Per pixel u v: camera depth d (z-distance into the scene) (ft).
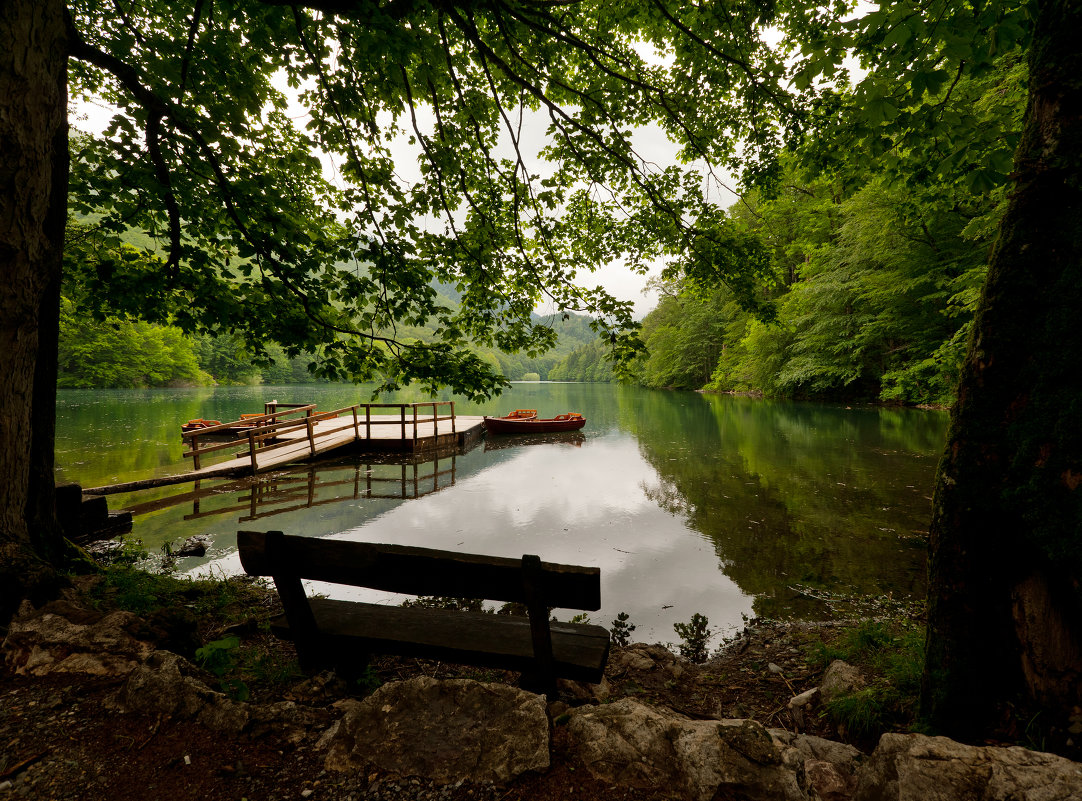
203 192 15.89
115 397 113.60
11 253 8.19
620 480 32.94
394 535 22.03
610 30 16.97
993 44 7.41
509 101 17.62
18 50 7.88
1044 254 5.74
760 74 14.03
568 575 5.82
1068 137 5.53
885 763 4.40
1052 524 5.33
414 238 16.34
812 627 13.19
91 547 19.77
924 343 62.80
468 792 4.56
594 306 15.69
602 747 4.90
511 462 40.88
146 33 14.20
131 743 5.01
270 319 16.24
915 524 21.40
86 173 13.61
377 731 5.14
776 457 37.40
